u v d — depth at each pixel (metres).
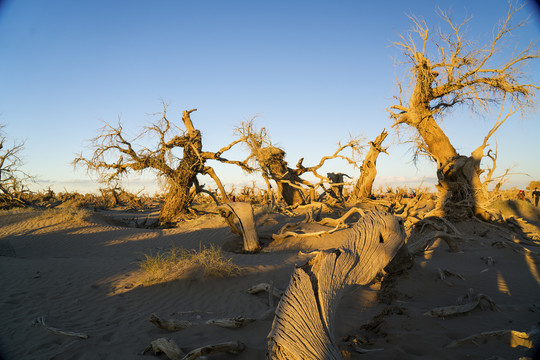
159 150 24.31
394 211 19.66
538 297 6.00
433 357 3.65
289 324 2.80
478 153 15.05
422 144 16.67
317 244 14.38
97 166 23.69
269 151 26.09
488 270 8.38
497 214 15.23
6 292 7.73
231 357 3.88
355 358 3.74
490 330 4.26
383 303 5.89
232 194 40.72
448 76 14.66
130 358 4.12
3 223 20.61
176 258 9.78
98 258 12.85
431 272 7.16
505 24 13.12
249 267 9.09
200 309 6.39
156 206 50.38
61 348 4.46
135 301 7.06
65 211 23.34
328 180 25.45
